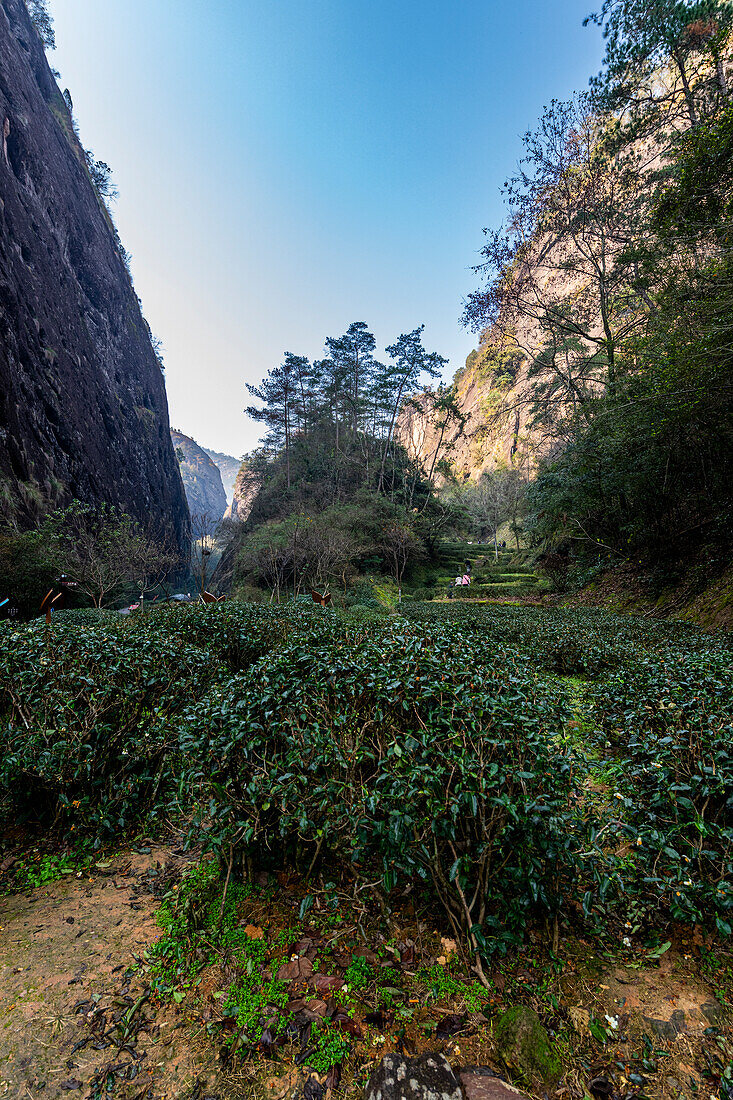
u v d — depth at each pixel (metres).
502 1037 1.40
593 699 3.73
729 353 6.68
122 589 21.20
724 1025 1.47
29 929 1.94
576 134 13.63
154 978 1.67
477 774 1.71
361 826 1.77
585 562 16.17
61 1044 1.42
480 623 8.08
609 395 13.07
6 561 14.51
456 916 1.84
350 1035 1.45
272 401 36.06
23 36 34.22
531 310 16.61
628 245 12.67
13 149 27.28
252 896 2.06
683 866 1.91
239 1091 1.29
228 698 2.21
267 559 22.00
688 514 11.31
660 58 11.30
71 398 27.98
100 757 2.65
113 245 44.84
